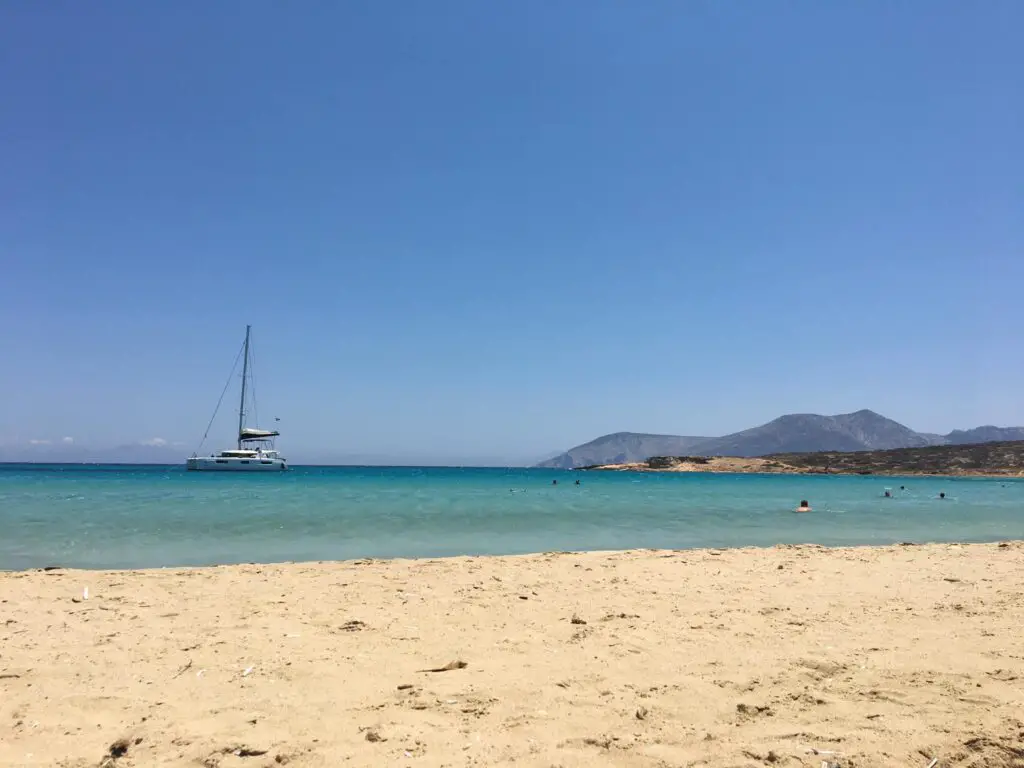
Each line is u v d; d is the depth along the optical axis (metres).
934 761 3.80
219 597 8.59
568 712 4.67
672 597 8.66
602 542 16.69
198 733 4.30
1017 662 5.56
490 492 38.22
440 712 4.68
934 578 10.08
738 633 6.77
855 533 19.30
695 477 91.50
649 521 21.94
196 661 5.83
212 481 49.50
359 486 43.62
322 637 6.66
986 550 13.81
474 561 11.95
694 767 3.82
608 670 5.59
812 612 7.71
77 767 3.87
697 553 13.28
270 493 33.19
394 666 5.73
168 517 20.27
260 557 13.66
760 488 49.44
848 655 5.90
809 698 4.86
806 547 14.38
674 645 6.34
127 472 79.75
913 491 47.81
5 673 5.47
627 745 4.12
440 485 48.56
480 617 7.53
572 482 61.91
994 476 89.44
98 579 9.88
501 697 4.96
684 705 4.77
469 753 4.03
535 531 18.75
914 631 6.75
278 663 5.78
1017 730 4.09
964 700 4.69
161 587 9.27
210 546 14.97
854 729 4.27
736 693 5.00
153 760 3.96
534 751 4.04
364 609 7.92
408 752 4.05
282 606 8.06
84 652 6.09
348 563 11.71
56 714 4.63
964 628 6.84
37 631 6.84
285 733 4.32
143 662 5.80
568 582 9.76
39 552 13.84
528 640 6.54
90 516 20.30
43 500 26.75
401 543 16.02
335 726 4.43
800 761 3.86
